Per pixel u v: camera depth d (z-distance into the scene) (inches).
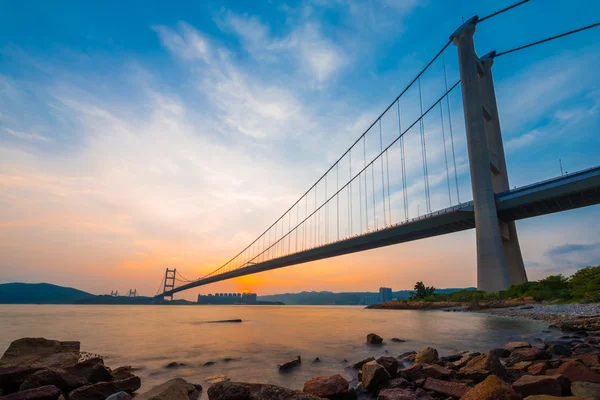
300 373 319.6
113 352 460.1
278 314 1961.1
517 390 202.4
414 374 261.4
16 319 1359.5
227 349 481.7
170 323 1108.5
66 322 1171.3
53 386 220.4
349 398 226.4
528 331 634.2
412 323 947.3
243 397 208.5
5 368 259.9
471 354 339.9
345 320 1206.3
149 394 193.6
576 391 191.5
